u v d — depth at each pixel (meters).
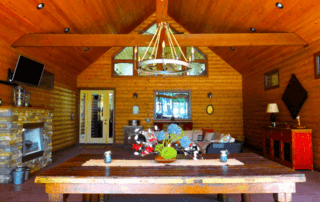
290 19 4.76
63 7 4.89
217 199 3.31
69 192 2.01
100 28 6.86
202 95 9.10
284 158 5.25
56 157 6.45
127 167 2.36
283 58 6.11
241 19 5.86
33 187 3.83
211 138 6.83
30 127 4.69
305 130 4.88
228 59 8.69
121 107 8.98
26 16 4.50
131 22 8.14
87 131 9.16
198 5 6.70
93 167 2.36
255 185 2.03
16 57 5.14
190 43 5.34
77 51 7.16
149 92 9.03
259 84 7.62
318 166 4.79
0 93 4.60
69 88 8.27
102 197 3.10
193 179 1.98
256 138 7.88
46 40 5.08
